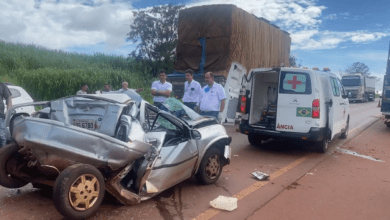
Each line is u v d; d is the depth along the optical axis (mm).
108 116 3926
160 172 4289
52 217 3770
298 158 7383
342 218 4117
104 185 3590
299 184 5457
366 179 5902
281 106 7434
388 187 5465
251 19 14812
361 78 31156
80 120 3971
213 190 4992
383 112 13086
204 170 5090
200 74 13891
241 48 14023
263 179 5648
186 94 8117
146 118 5332
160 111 4875
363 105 27703
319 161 7160
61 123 3572
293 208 4383
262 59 15844
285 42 18656
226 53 13555
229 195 4801
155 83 8219
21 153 3795
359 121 15211
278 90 7469
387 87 12984
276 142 9258
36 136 3484
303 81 7258
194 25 14156
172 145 4602
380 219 4125
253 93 8141
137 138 3844
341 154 7984
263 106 8602
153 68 20641
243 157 7316
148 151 3949
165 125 5297
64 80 15031
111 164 3549
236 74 12094
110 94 4281
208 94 7766
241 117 8125
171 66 20047
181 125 4801
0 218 3699
